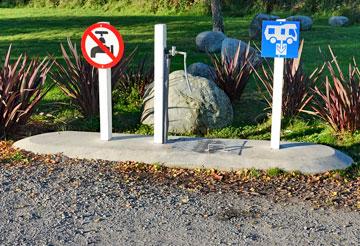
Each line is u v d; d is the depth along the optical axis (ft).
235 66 28.07
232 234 13.52
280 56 18.92
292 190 16.53
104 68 19.98
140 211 14.87
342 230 13.78
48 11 84.74
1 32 58.18
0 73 22.56
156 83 19.83
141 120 24.85
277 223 14.16
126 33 56.90
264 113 26.09
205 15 76.69
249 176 17.70
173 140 20.53
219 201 15.62
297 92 24.97
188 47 47.65
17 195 15.88
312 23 61.62
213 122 23.79
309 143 20.26
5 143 21.40
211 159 18.57
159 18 72.23
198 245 12.97
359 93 22.53
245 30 58.59
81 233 13.55
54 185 16.69
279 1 75.87
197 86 24.20
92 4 86.58
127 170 18.17
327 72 35.42
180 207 15.15
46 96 28.78
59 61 39.81
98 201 15.51
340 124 22.67
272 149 19.36
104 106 20.16
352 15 68.13
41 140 20.44
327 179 17.51
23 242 13.06
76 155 19.38
